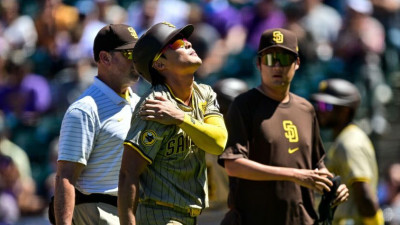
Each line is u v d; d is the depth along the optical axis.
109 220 17.61
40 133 40.72
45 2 45.97
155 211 15.77
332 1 46.66
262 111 19.50
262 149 19.36
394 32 45.00
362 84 42.06
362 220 23.03
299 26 42.47
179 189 15.88
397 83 44.53
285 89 19.69
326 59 42.69
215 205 23.91
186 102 16.11
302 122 19.80
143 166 15.42
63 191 17.08
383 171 42.28
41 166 40.25
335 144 23.52
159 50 15.62
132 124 15.57
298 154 19.53
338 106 23.59
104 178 17.66
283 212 19.30
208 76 43.09
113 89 18.06
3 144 37.22
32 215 37.25
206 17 45.50
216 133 15.77
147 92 15.92
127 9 48.38
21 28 46.44
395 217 35.16
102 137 17.62
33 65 43.38
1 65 42.69
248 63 43.50
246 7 45.91
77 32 43.47
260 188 19.38
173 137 15.66
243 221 19.50
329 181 18.97
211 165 22.80
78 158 17.25
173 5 46.81
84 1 46.97
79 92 40.84
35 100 41.31
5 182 36.59
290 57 19.47
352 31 42.78
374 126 41.94
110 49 17.89
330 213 19.48
